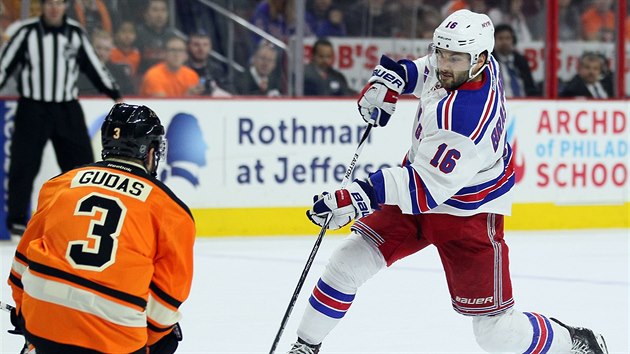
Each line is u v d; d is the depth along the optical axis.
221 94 22.92
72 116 20.80
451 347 13.18
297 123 22.45
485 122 9.77
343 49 23.58
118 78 22.20
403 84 11.03
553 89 24.30
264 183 22.34
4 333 13.34
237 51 22.89
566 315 15.18
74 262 7.96
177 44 22.39
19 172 20.55
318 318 10.77
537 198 23.78
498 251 10.32
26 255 8.38
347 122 22.80
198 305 15.49
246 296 16.19
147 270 8.11
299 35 22.91
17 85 20.62
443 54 9.89
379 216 10.77
